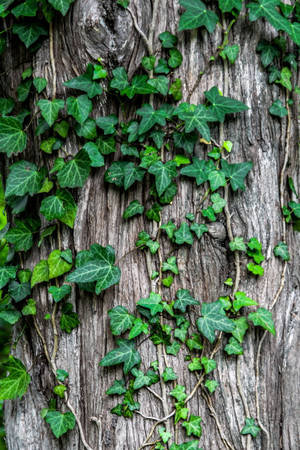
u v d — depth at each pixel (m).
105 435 1.37
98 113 1.36
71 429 1.38
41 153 1.38
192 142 1.37
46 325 1.39
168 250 1.38
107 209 1.38
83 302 1.38
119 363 1.37
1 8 1.35
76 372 1.38
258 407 1.39
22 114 1.39
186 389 1.37
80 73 1.35
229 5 1.35
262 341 1.39
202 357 1.37
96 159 1.35
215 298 1.38
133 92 1.35
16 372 1.37
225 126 1.39
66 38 1.35
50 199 1.35
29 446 1.39
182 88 1.37
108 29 1.34
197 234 1.37
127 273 1.38
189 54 1.37
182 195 1.38
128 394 1.37
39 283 1.39
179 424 1.37
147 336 1.37
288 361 1.42
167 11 1.37
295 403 1.42
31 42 1.36
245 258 1.39
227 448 1.38
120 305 1.37
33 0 1.35
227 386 1.38
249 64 1.39
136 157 1.37
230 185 1.39
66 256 1.37
